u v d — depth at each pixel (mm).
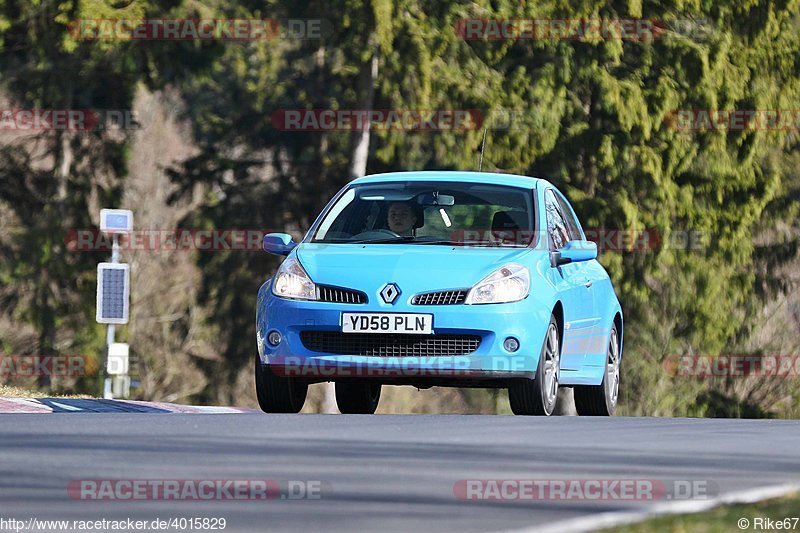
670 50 110000
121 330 117312
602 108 109500
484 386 35094
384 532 16031
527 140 105812
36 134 117000
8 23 104375
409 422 29562
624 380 115750
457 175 38562
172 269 153000
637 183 111125
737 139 112750
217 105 135250
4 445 24062
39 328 115188
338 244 36156
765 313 132250
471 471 21375
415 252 35094
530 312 34031
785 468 22641
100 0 102125
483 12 104812
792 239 119375
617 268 109250
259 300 35625
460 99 104500
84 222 116000
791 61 114688
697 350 116688
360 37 101000
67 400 39031
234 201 119938
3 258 114625
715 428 29875
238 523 16562
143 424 28188
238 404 133500
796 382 124625
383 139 108125
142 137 155125
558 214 38750
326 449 23953
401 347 33812
